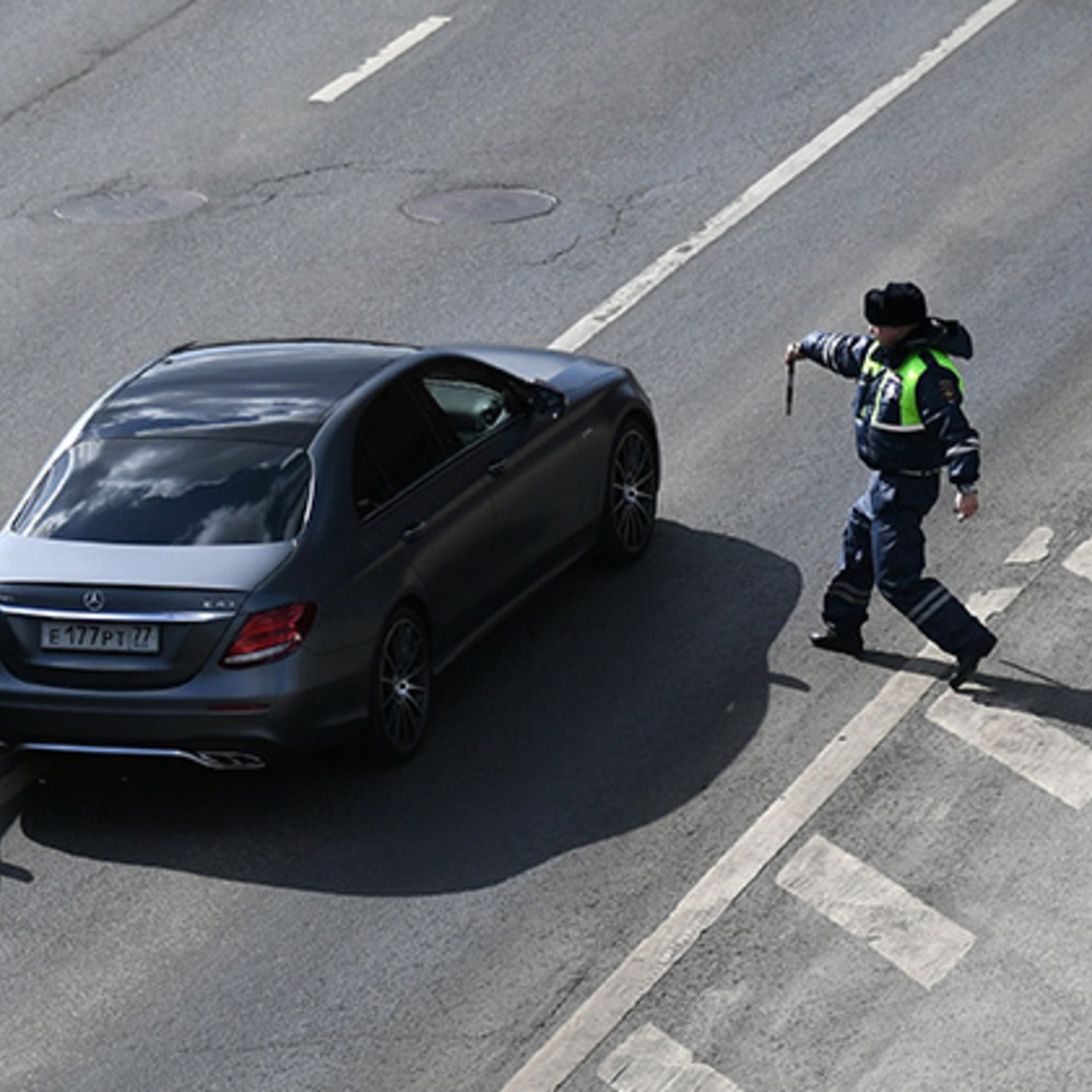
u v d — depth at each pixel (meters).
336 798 36.31
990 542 43.78
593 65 70.06
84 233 60.66
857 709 38.38
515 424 40.47
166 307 56.44
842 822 35.25
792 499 46.25
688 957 32.12
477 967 32.03
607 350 53.38
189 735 34.81
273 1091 29.55
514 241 59.31
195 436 37.28
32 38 73.38
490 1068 29.92
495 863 34.44
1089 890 33.53
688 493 46.66
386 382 38.41
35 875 34.44
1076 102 66.31
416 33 72.69
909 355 37.53
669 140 64.94
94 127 67.25
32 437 50.12
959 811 35.47
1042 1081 29.58
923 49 70.25
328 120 67.12
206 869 34.50
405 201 61.91
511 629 41.53
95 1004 31.41
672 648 40.66
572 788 36.41
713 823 35.28
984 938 32.50
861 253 57.84
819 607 41.91
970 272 56.50
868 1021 30.78
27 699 35.09
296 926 33.03
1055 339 52.78
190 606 34.62
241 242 59.91
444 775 36.91
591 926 32.88
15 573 35.31
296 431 37.09
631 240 59.16
